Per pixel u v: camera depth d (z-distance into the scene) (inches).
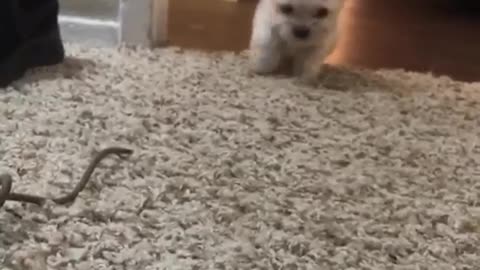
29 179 21.6
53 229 19.4
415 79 34.3
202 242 19.6
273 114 28.4
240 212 21.3
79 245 18.9
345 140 26.9
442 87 33.5
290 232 20.6
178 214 20.8
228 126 26.8
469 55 40.3
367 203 22.7
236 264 18.8
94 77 29.8
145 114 26.9
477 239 21.3
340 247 20.2
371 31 42.6
